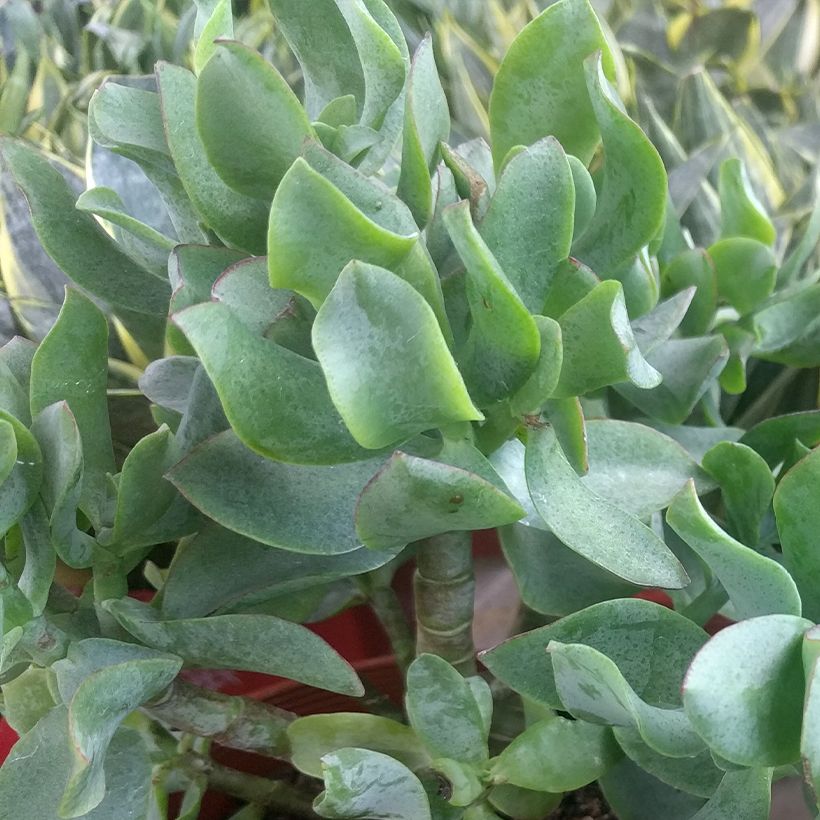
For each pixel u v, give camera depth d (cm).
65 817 17
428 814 21
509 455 23
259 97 20
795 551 21
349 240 18
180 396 26
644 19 63
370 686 31
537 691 21
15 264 47
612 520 20
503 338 19
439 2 64
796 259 36
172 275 22
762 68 65
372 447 19
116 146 24
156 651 22
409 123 21
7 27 66
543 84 24
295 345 21
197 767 26
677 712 19
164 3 68
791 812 25
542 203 20
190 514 23
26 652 22
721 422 35
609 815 30
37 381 23
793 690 17
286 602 28
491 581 39
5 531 20
